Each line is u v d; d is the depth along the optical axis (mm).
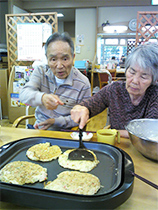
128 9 5441
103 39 6887
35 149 856
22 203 516
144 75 979
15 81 3150
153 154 757
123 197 518
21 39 2912
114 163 762
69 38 1343
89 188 585
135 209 545
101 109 1298
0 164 741
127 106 1223
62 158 797
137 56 964
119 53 6992
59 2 5488
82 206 480
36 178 654
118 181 583
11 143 871
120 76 4969
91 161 762
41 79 1542
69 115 1540
